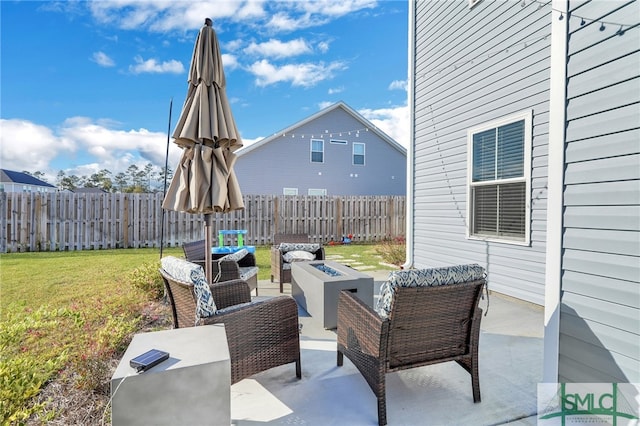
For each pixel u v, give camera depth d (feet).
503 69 14.38
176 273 7.38
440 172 18.70
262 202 31.73
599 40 6.18
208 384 4.99
